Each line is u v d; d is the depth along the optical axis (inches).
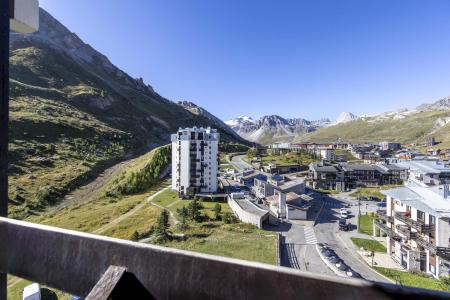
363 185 2834.6
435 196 965.8
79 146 2842.0
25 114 3041.3
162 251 44.9
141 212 1494.8
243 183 2546.8
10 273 57.3
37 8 68.9
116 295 42.7
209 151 2038.6
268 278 38.4
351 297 34.6
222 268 41.1
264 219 1464.1
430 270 877.8
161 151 2687.0
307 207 1702.8
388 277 910.4
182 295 42.6
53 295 478.6
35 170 2144.4
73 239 51.6
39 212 1567.4
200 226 1317.7
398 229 1046.4
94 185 2127.2
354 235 1393.9
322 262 1055.6
